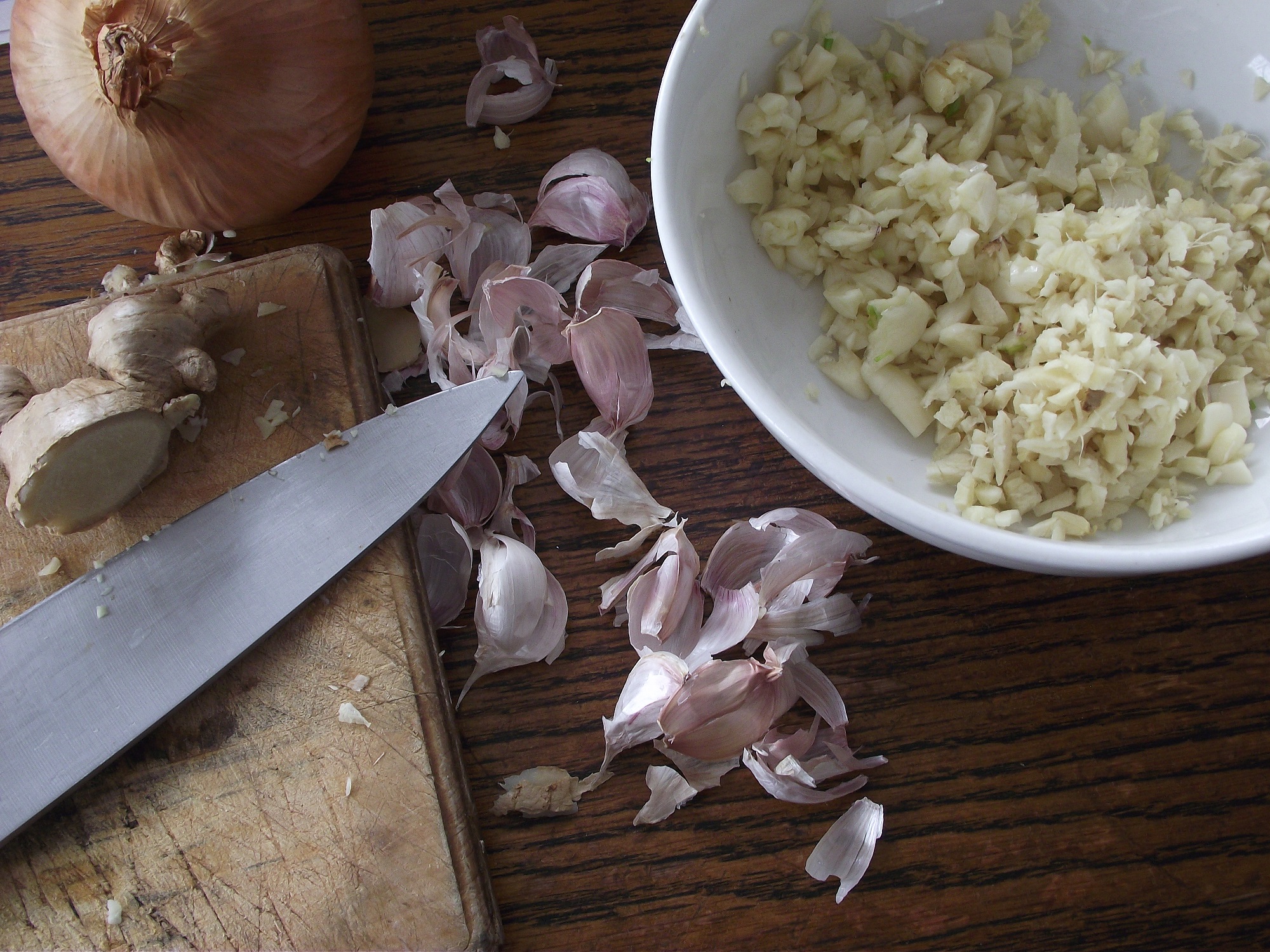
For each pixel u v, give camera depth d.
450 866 0.30
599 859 0.31
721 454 0.34
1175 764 0.31
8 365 0.33
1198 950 0.30
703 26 0.30
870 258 0.32
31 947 0.29
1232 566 0.32
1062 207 0.32
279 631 0.31
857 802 0.31
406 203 0.35
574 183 0.35
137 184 0.32
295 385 0.33
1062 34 0.33
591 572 0.33
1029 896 0.30
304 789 0.30
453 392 0.32
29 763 0.30
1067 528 0.30
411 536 0.32
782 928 0.30
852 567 0.33
